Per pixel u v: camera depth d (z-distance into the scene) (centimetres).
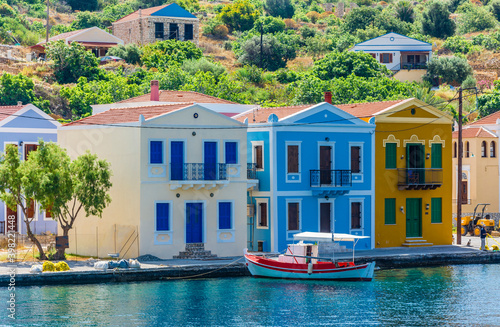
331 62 11819
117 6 16888
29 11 15875
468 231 7375
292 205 5816
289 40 14062
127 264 4881
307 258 5059
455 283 4994
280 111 6234
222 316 4050
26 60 11200
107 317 3975
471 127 8244
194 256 5366
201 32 15438
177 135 5356
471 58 14875
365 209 6075
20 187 5128
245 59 13100
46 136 6034
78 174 5184
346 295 4600
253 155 5884
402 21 17250
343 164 5981
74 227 5753
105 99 9175
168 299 4391
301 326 3881
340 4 19238
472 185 8081
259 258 5075
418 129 6291
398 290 4750
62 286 4662
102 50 12188
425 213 6334
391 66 13162
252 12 16150
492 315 4125
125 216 5359
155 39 12794
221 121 5506
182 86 9819
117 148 5441
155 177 5284
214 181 5397
